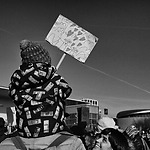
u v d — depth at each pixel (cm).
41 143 191
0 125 415
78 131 393
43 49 202
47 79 195
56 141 192
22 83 194
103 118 400
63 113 202
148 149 388
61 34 270
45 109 193
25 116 192
